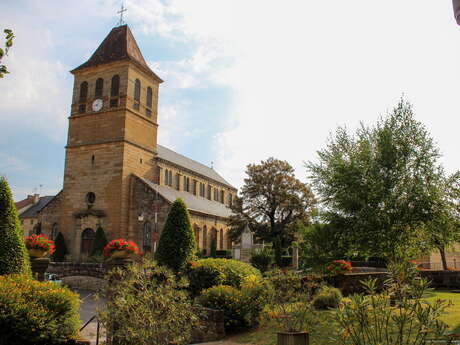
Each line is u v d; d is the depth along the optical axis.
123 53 47.88
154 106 51.72
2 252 12.73
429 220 18.98
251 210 49.78
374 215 18.88
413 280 6.92
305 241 21.78
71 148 47.88
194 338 14.51
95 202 45.34
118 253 19.08
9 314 10.70
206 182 66.25
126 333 9.11
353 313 7.20
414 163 19.64
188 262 21.64
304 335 9.93
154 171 50.78
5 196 13.23
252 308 15.53
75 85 49.53
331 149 22.02
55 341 11.35
